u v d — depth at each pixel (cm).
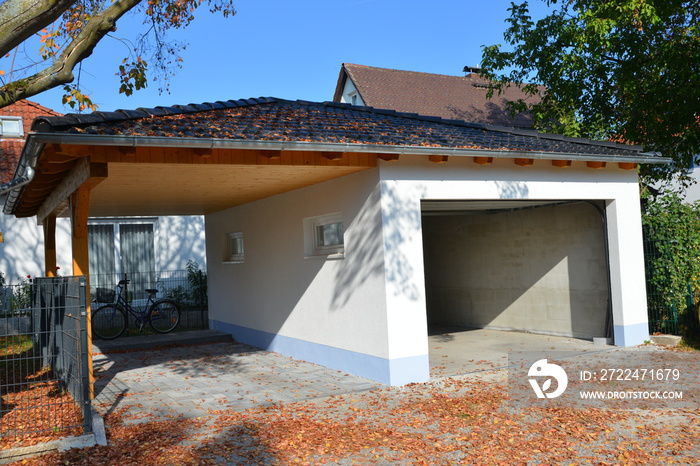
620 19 1263
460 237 1379
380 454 508
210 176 761
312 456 509
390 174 761
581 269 1080
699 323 921
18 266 1484
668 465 454
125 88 819
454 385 746
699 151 1308
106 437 579
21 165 653
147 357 1092
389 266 753
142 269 1675
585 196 941
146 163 624
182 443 555
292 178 830
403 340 759
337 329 869
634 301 976
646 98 1292
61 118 584
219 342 1252
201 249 1741
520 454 491
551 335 1145
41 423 616
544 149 845
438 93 2258
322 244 946
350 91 2275
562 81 1475
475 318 1341
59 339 759
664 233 1023
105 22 590
